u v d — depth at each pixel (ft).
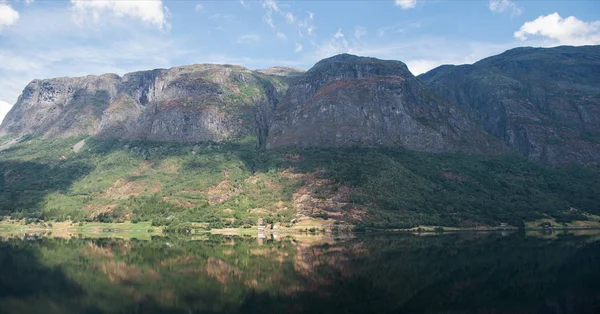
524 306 315.37
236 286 374.22
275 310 306.96
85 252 569.64
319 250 588.50
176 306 314.96
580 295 343.05
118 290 360.28
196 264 476.54
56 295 344.49
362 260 495.82
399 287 369.50
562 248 586.04
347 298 336.90
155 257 526.16
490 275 412.16
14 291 355.56
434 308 312.50
